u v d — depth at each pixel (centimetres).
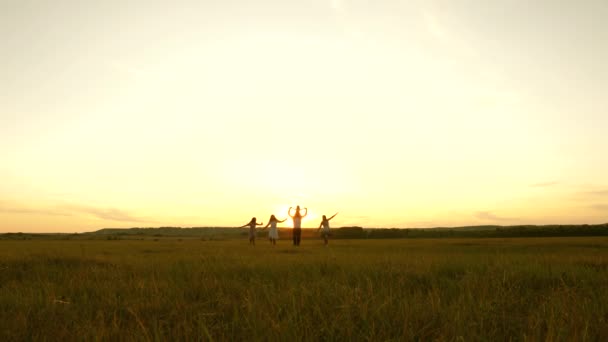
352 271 750
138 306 444
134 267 870
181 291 545
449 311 390
